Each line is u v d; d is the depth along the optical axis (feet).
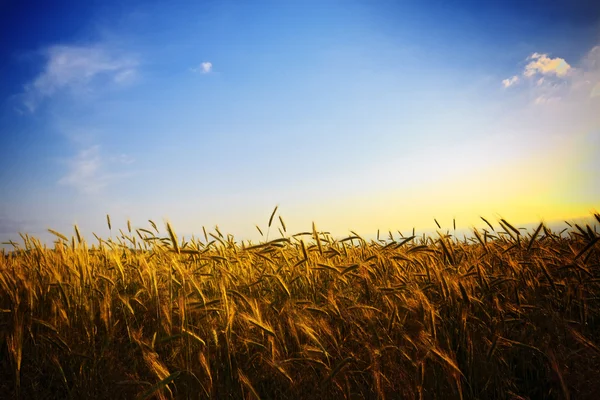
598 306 13.17
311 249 16.17
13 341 10.36
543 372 10.92
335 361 10.62
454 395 9.84
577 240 17.28
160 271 14.99
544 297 13.39
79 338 11.93
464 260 15.87
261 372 10.97
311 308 11.80
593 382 9.47
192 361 10.95
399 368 10.48
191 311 11.93
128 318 13.24
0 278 13.04
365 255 17.17
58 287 12.85
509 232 15.81
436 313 11.35
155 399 9.90
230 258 16.66
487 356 10.44
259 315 11.20
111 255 15.87
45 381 11.24
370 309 11.87
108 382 10.54
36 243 15.05
